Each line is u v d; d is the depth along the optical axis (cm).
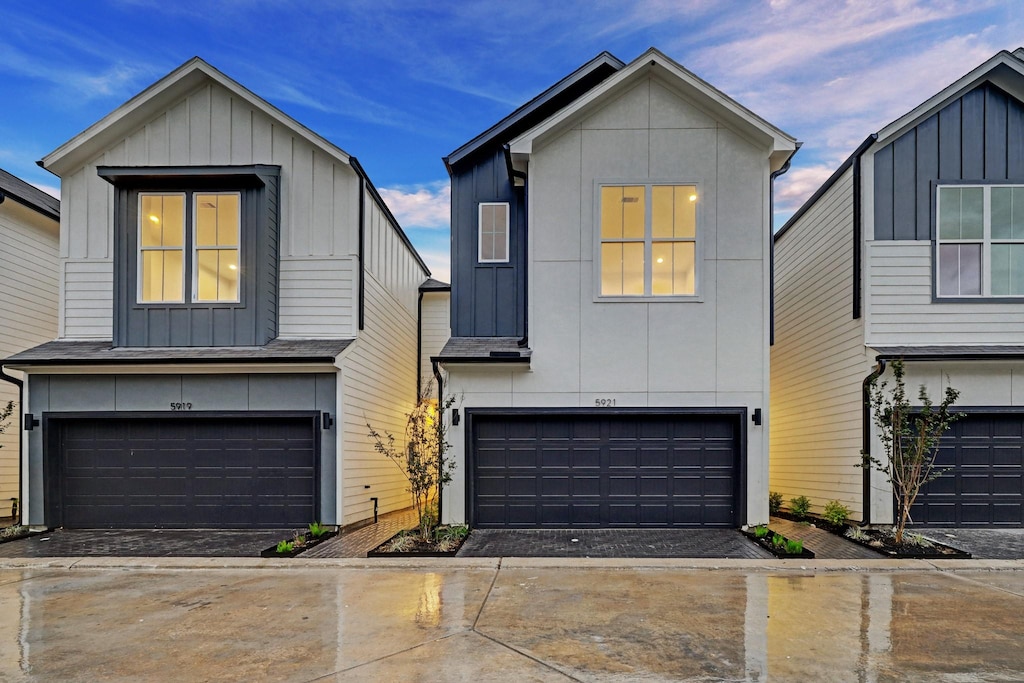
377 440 1092
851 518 931
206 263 977
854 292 948
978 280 920
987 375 892
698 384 908
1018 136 930
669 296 916
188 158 1003
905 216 927
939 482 890
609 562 691
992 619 493
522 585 604
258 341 957
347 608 529
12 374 1062
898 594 569
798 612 511
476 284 1025
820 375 1061
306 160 1004
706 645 432
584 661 402
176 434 957
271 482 944
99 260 1003
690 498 907
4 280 1072
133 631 472
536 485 918
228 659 411
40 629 479
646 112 940
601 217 937
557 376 917
